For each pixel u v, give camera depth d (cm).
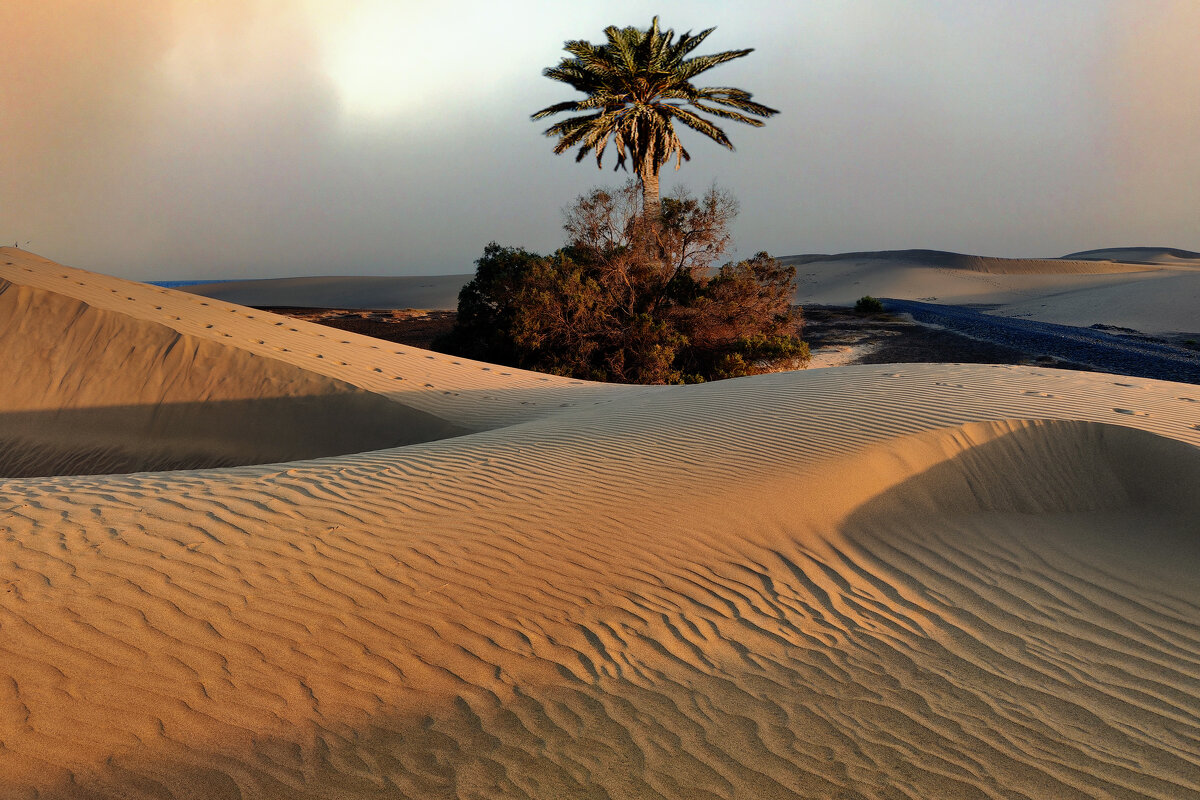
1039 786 317
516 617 439
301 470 680
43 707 328
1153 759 334
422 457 745
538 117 2928
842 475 649
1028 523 614
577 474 680
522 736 343
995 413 771
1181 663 416
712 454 727
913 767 329
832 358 2847
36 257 1914
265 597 429
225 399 1292
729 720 360
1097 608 481
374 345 1728
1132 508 636
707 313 2644
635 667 402
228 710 342
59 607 395
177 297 1800
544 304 2436
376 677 376
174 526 507
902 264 8900
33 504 536
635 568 509
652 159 3014
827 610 474
